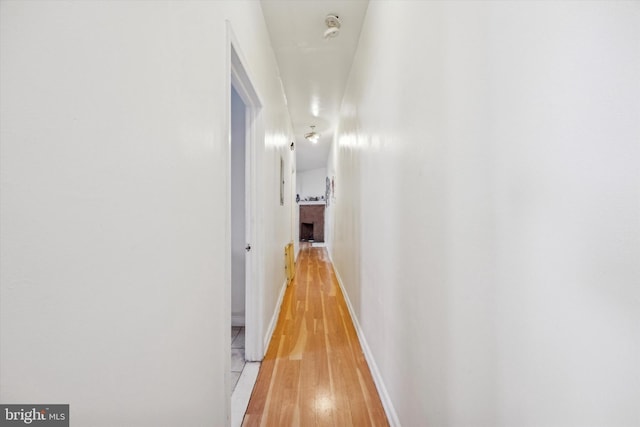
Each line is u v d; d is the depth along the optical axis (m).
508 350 0.61
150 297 0.66
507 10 0.61
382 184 1.71
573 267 0.46
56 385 0.43
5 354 0.37
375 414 1.54
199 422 0.94
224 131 1.19
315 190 10.02
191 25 0.89
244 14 1.57
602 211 0.41
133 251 0.60
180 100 0.81
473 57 0.74
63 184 0.44
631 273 0.38
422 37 1.08
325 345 2.34
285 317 2.99
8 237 0.37
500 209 0.64
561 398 0.48
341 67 3.13
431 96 1.00
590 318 0.43
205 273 0.99
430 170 1.01
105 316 0.53
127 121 0.58
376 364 1.83
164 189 0.72
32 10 0.40
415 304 1.15
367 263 2.17
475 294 0.73
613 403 0.40
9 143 0.37
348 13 2.25
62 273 0.44
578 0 0.45
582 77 0.44
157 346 0.69
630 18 0.38
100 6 0.51
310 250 8.14
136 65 0.61
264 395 1.69
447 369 0.88
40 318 0.41
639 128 0.37
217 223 1.11
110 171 0.54
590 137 0.43
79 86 0.47
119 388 0.56
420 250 1.10
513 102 0.59
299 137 6.00
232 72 1.61
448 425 0.87
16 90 0.38
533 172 0.54
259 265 2.09
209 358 1.03
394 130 1.46
